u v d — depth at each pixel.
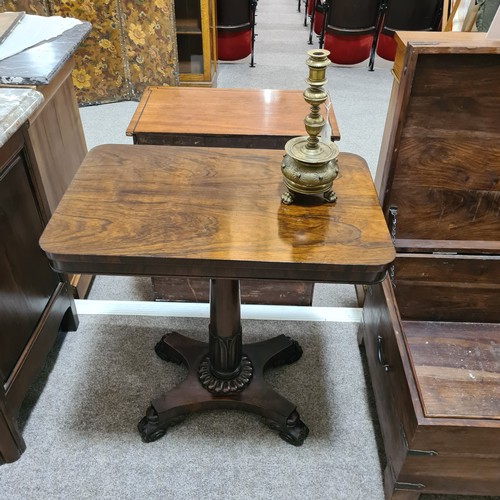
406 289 1.62
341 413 1.55
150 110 1.81
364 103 3.59
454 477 1.18
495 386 1.47
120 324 1.84
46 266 1.55
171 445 1.45
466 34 1.42
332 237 1.03
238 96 1.93
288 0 6.30
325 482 1.37
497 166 1.38
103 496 1.32
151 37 3.36
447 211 1.49
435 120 1.30
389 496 1.27
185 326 1.83
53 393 1.59
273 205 1.12
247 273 0.99
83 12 3.18
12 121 1.23
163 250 0.98
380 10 3.92
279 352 1.64
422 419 1.06
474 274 1.57
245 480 1.37
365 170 1.27
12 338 1.34
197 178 1.21
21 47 1.68
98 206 1.10
